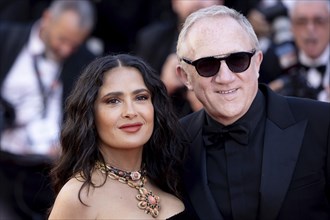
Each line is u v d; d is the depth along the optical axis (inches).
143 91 162.2
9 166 249.3
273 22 261.0
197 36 167.2
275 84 219.9
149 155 169.2
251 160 167.9
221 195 168.7
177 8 260.4
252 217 166.6
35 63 262.5
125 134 160.4
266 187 164.4
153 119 164.9
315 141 168.7
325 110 171.8
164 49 257.9
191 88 173.2
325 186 167.2
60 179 165.6
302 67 240.7
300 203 165.2
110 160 163.3
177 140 170.9
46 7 312.3
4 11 311.6
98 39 317.1
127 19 313.7
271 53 243.4
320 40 238.5
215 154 171.3
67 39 260.2
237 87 166.1
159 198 165.8
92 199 158.4
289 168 165.6
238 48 165.3
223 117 168.6
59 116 259.8
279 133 169.0
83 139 161.2
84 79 162.6
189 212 168.7
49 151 253.4
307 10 238.2
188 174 172.1
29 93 260.4
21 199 248.7
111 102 161.2
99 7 312.8
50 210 173.2
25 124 258.1
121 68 162.2
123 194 161.8
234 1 285.3
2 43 265.7
